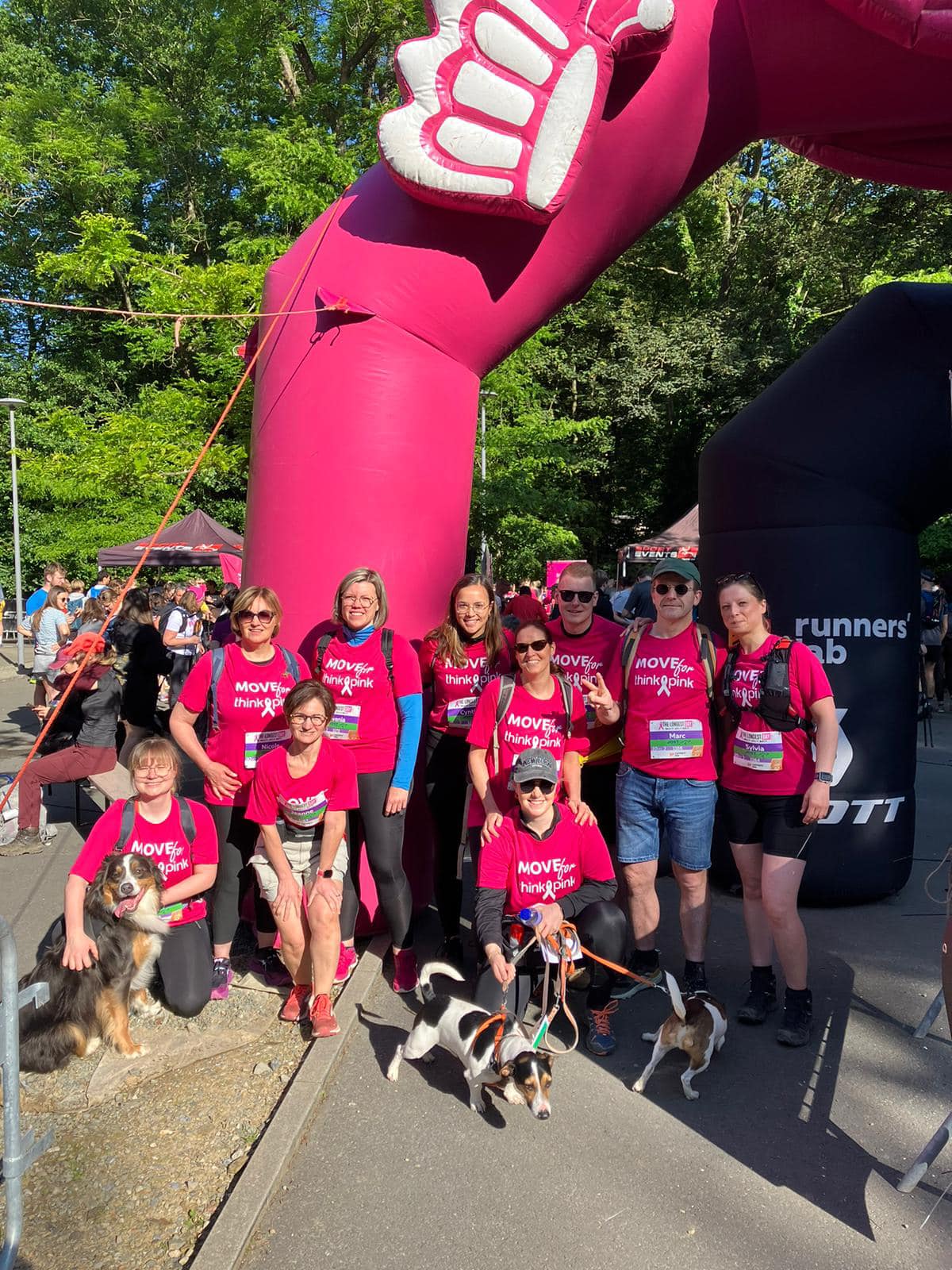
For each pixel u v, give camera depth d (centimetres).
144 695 736
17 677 1855
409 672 417
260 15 1536
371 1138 313
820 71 439
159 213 2639
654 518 3209
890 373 500
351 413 454
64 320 2864
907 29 390
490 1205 278
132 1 2670
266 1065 357
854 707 510
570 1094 342
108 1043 370
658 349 2544
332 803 387
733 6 439
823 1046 376
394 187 459
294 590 461
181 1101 334
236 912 421
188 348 1274
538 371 2514
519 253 452
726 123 461
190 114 2606
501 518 1382
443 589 476
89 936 362
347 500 454
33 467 1091
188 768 877
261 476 476
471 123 416
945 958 279
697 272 2653
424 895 482
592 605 454
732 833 393
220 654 418
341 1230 267
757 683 380
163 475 1051
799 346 2422
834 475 505
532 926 349
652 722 397
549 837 371
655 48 409
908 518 518
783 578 514
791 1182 289
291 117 1510
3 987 236
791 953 375
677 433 2950
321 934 374
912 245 2131
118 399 2778
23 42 2980
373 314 453
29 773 641
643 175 450
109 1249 260
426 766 449
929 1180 290
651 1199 280
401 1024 395
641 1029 392
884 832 520
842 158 540
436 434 465
